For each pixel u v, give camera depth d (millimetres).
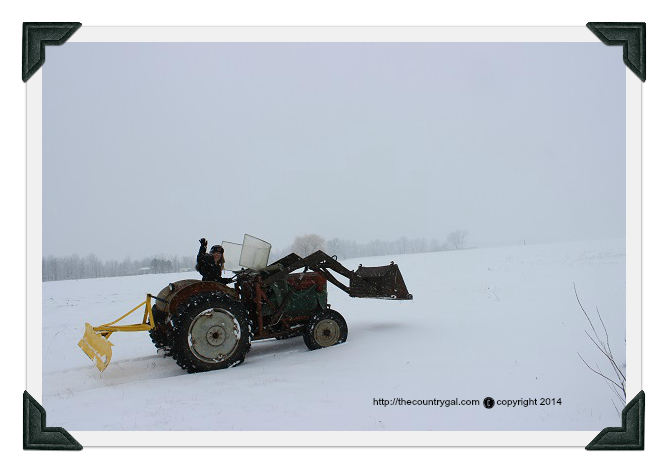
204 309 5914
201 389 5102
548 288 12031
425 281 15961
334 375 5410
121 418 4324
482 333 7109
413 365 5629
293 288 7004
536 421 4094
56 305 14820
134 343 8430
